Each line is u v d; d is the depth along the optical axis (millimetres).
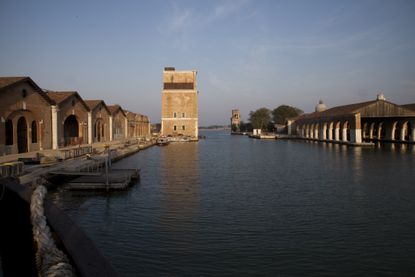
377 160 36156
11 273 7281
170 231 13227
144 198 18891
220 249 11359
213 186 22469
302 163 35250
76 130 46719
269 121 133125
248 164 34875
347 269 9922
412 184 22531
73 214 15781
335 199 18484
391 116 56750
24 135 32219
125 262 10375
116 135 66062
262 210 16250
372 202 17719
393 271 9812
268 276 9484
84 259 4648
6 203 10305
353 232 13023
